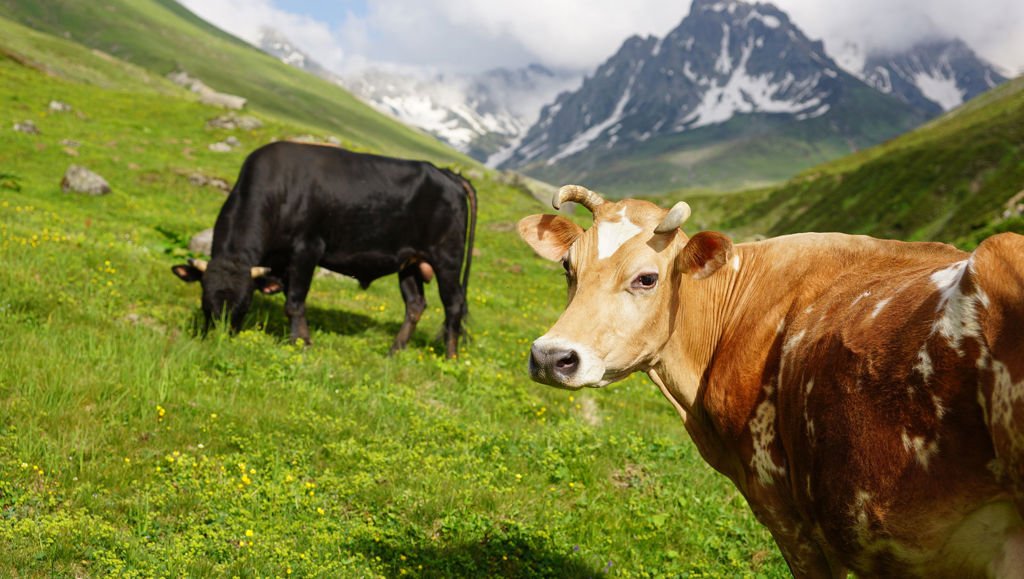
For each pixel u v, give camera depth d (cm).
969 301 264
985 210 10362
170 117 5172
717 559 673
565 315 403
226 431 763
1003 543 267
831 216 12950
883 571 310
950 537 278
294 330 1157
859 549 310
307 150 1165
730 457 424
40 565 500
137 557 519
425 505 670
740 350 396
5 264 1146
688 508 765
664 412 1205
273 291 1122
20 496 583
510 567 598
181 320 1130
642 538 685
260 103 19175
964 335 264
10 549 502
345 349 1183
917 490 277
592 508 734
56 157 3325
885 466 287
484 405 1019
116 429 723
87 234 1727
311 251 1162
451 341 1266
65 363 831
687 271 396
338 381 985
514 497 723
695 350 425
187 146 4372
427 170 1240
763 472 386
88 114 4866
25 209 1961
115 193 2861
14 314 984
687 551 679
